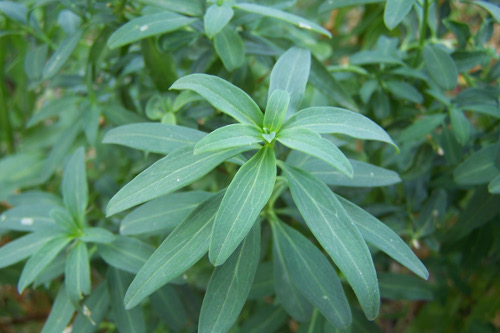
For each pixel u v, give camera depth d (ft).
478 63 1.18
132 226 0.99
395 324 1.82
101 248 1.05
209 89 0.87
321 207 0.86
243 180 0.84
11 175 1.69
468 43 1.26
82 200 1.06
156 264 0.86
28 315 1.63
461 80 1.74
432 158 1.26
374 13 1.54
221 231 0.81
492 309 1.44
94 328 1.08
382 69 1.29
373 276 0.82
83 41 1.56
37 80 1.36
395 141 1.25
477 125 1.55
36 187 1.78
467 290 1.38
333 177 1.00
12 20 1.46
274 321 1.17
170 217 0.99
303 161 1.04
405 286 1.20
